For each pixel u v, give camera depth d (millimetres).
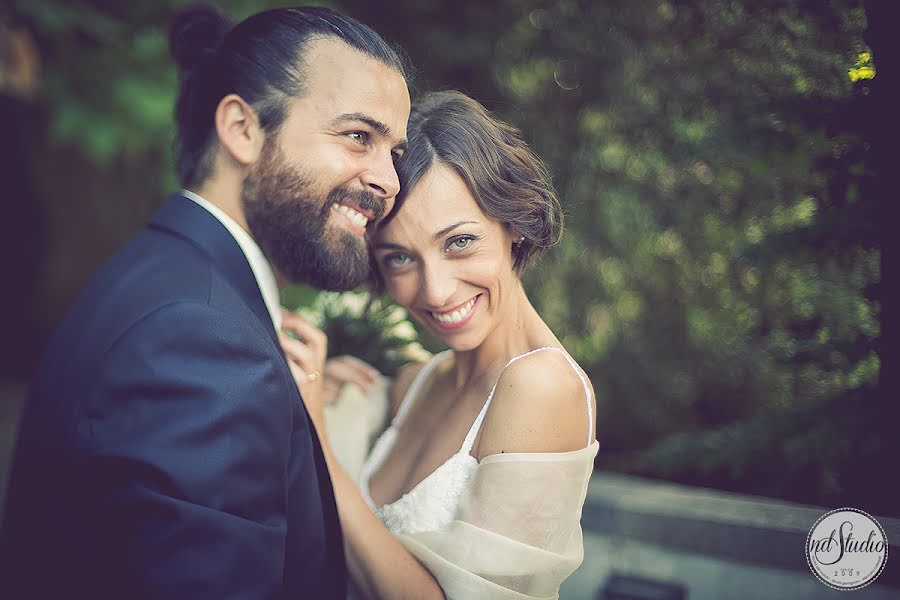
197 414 1118
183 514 1069
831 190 1945
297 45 1390
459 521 1466
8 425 4848
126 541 1094
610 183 3256
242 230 1421
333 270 1428
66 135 3076
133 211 5895
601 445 3203
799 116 1936
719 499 2062
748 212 2547
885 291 1800
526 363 1503
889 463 1830
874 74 1738
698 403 3090
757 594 1876
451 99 1596
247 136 1406
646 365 3223
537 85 3494
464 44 3627
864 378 2043
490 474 1440
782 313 2455
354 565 1514
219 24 1531
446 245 1511
